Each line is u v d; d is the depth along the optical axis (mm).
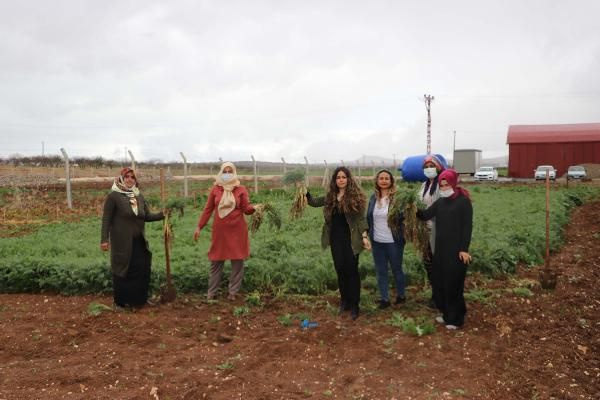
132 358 5477
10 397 4551
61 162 50250
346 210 6492
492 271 8617
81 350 5773
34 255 10852
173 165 60156
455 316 6176
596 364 5281
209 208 7625
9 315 7129
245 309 7086
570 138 48312
